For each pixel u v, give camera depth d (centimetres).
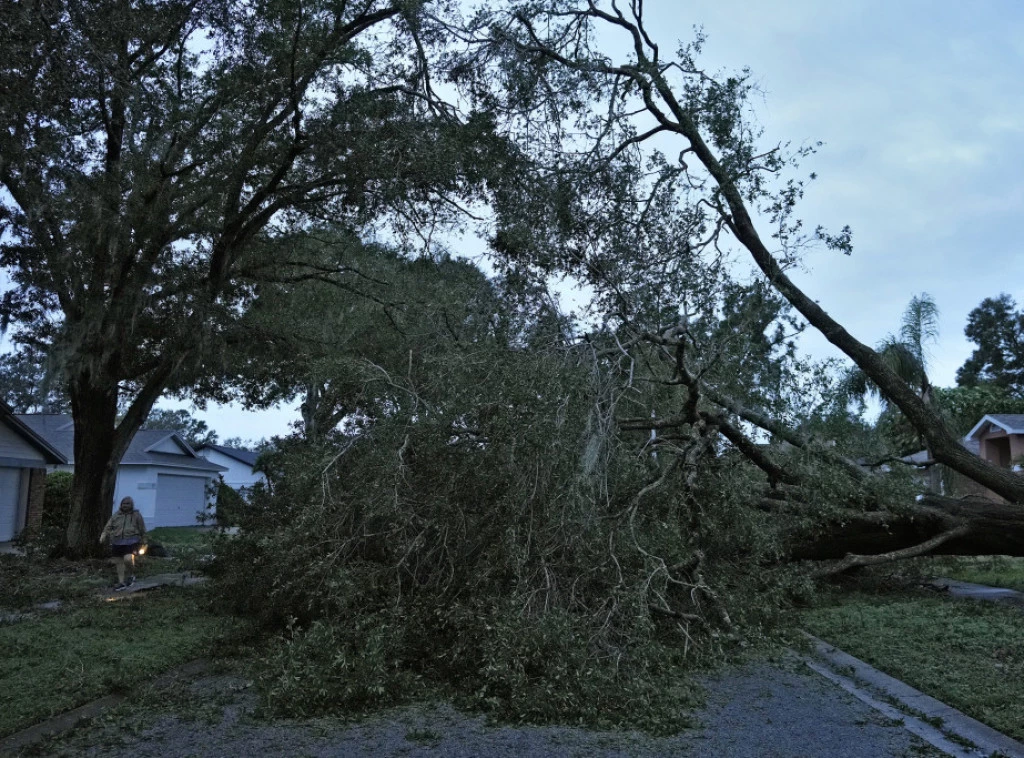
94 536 1420
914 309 1803
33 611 904
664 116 1238
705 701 536
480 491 682
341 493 712
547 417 660
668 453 857
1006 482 1067
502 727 485
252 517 888
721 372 904
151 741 457
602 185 1064
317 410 891
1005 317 4575
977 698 524
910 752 435
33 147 938
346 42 1267
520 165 1082
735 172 1048
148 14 1108
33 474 2070
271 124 1255
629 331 892
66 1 870
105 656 658
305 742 455
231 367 1489
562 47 1206
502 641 526
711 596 704
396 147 1238
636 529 703
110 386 1374
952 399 2995
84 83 945
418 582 668
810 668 625
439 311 895
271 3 1170
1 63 800
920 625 772
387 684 539
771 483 1013
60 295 1264
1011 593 1049
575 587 627
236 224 1345
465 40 1184
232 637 711
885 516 1011
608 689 518
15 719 487
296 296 1574
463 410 705
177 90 1328
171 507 3234
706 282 932
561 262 964
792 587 841
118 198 1149
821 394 977
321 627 553
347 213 1415
